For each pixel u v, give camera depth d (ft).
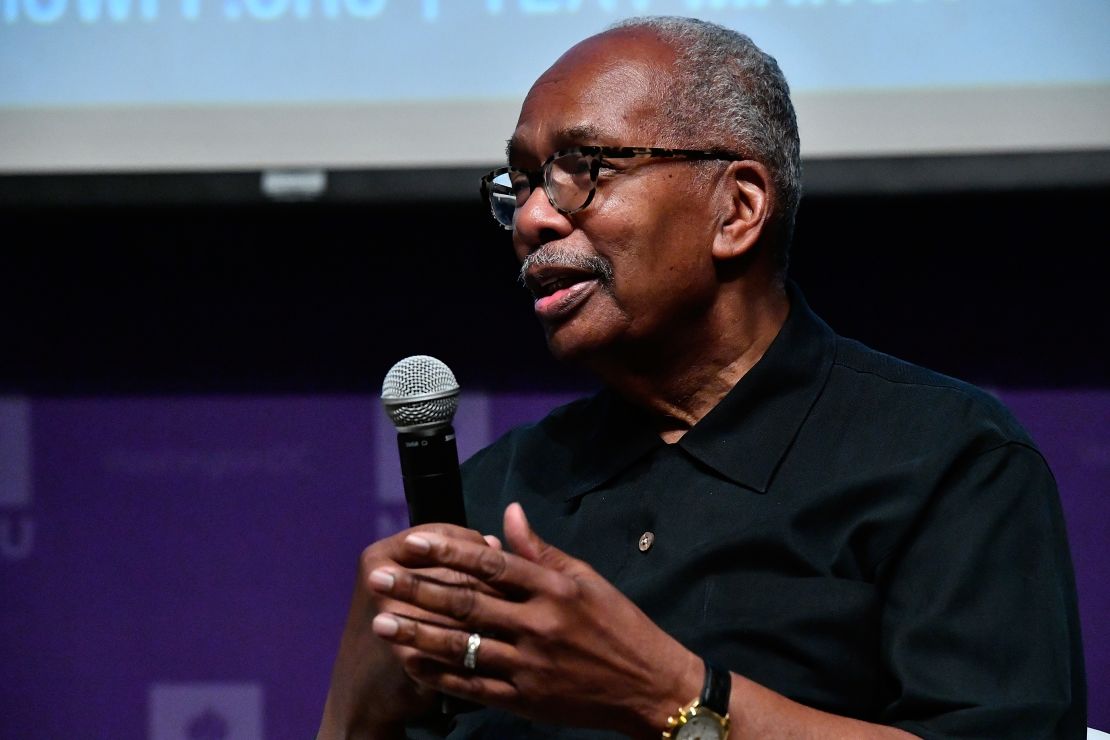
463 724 17.74
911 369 17.88
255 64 35.09
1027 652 15.43
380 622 12.96
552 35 34.45
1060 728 15.20
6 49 35.27
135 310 38.42
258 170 35.12
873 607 16.17
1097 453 35.99
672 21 18.02
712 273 17.31
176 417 38.47
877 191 33.94
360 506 38.34
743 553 16.61
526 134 17.29
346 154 34.94
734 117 17.31
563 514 18.49
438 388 14.51
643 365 17.58
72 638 38.34
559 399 37.96
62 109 35.27
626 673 13.43
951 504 16.28
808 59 33.81
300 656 38.22
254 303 38.37
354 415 38.34
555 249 16.76
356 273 38.27
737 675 14.28
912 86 33.65
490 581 12.90
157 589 38.34
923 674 15.39
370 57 34.88
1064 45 33.32
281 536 38.34
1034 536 16.14
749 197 17.35
